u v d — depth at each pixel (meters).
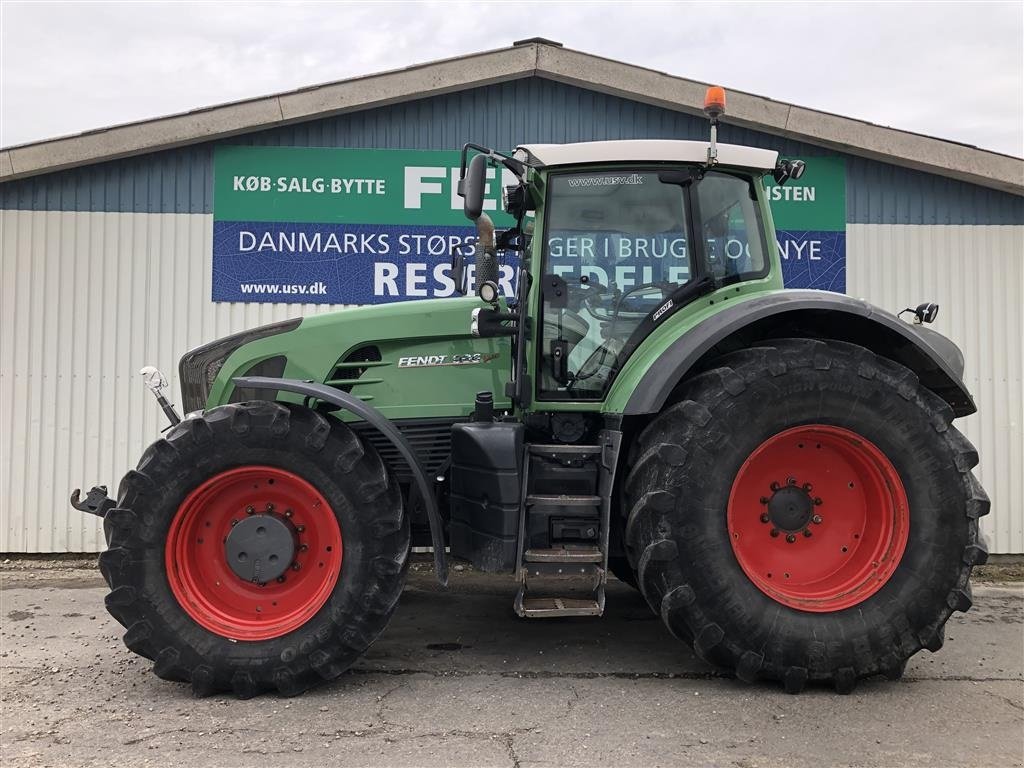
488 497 3.36
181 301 5.94
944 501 3.21
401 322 3.89
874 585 3.20
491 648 3.85
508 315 3.68
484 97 6.02
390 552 3.25
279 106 5.80
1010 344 6.08
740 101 5.90
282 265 5.98
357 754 2.62
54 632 4.19
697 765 2.54
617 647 3.87
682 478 3.14
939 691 3.25
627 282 3.71
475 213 3.28
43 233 5.88
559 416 3.75
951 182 6.10
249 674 3.13
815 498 3.38
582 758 2.59
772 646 3.11
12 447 5.84
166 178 5.93
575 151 3.66
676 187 3.72
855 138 5.90
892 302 6.09
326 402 3.83
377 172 6.00
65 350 5.88
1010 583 5.57
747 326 3.54
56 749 2.66
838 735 2.79
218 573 3.33
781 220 6.09
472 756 2.60
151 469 3.21
